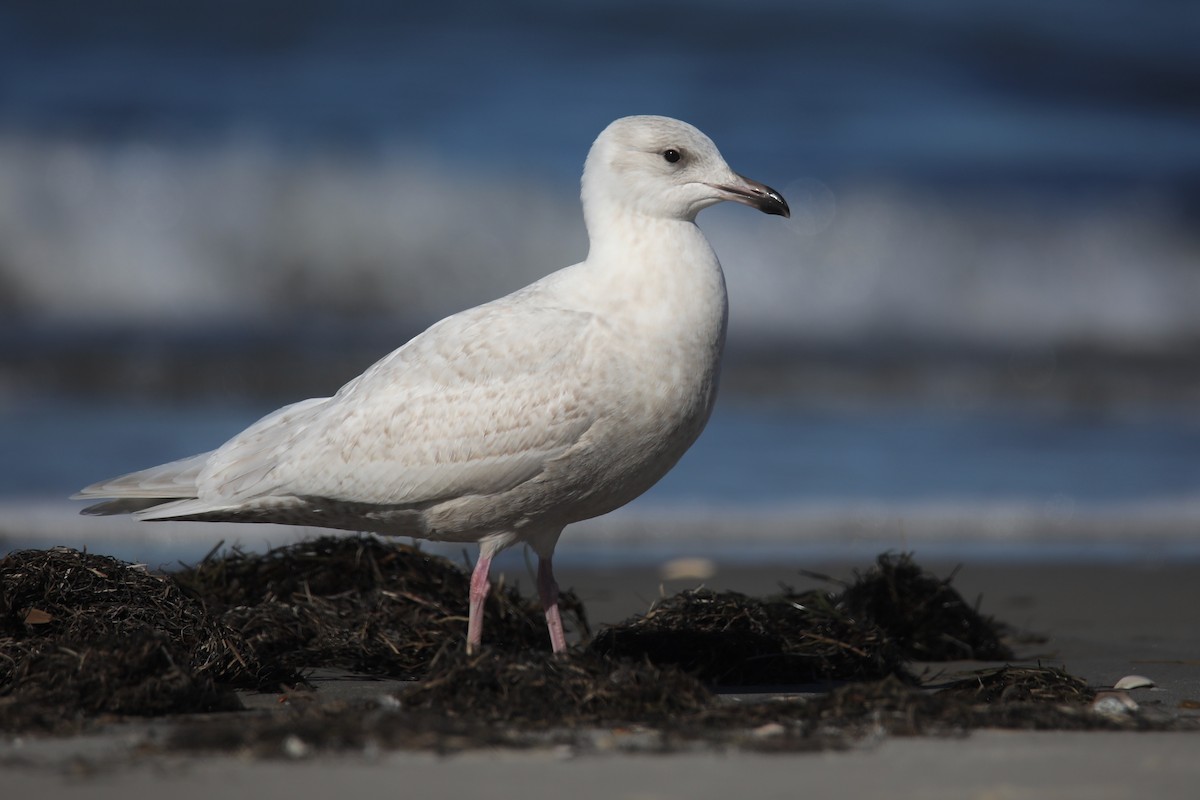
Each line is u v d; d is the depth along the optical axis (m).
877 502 14.93
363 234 24.22
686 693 6.96
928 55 32.66
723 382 20.97
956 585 12.00
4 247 22.91
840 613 8.93
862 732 6.44
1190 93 32.34
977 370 21.84
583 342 7.82
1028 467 16.59
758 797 5.42
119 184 23.66
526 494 7.95
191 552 12.54
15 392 18.89
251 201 24.05
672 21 32.00
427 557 9.51
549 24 31.80
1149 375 22.05
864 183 26.11
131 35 29.58
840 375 21.30
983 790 5.55
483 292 24.38
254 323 22.59
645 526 14.02
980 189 26.38
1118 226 25.91
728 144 28.14
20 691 6.91
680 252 8.02
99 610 7.77
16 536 12.68
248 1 31.02
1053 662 9.20
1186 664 9.07
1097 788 5.60
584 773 5.73
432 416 7.92
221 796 5.39
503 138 26.73
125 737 6.31
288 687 7.93
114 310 22.75
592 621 10.12
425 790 5.48
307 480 8.07
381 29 30.95
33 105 26.28
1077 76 32.62
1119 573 12.57
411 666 8.44
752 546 13.52
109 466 15.05
